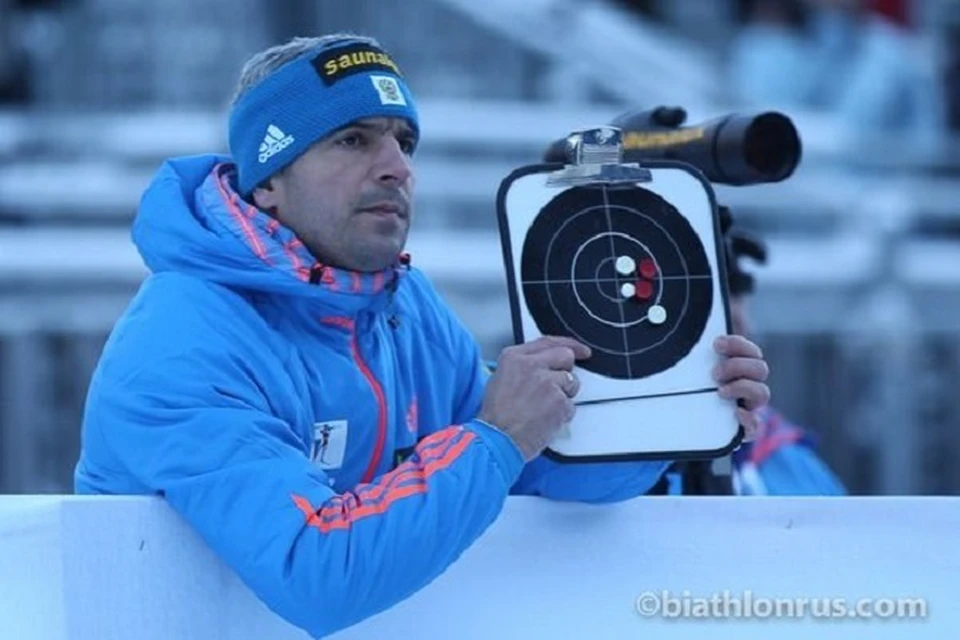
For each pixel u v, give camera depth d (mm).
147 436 7883
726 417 8492
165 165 8758
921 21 27172
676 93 25969
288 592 7625
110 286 18766
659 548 8570
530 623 8492
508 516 8477
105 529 7711
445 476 7789
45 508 7527
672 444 8438
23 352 18438
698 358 8516
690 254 8594
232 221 8414
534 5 25750
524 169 8523
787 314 20062
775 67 27141
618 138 8555
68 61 25656
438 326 9453
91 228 19734
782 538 8586
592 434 8375
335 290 8406
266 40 25672
